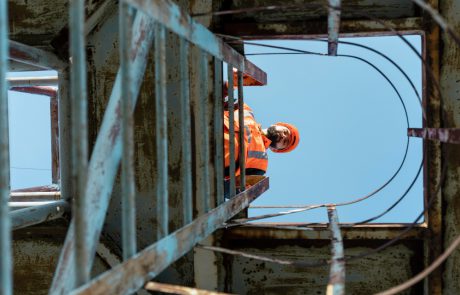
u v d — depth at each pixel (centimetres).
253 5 321
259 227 318
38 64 291
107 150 154
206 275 313
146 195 329
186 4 314
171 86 321
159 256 156
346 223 318
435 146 300
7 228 94
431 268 136
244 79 390
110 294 127
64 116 328
